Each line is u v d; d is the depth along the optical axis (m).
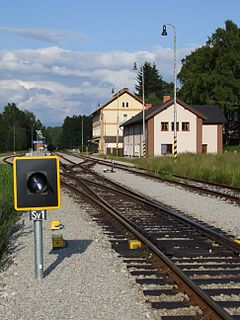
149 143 72.69
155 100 130.00
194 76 91.69
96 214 15.55
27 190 8.04
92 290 7.59
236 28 94.06
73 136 178.12
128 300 7.05
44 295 7.39
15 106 170.50
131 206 17.53
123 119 111.38
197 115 73.50
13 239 11.83
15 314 6.59
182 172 32.81
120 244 10.92
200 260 9.38
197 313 6.40
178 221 13.91
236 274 8.32
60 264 9.26
